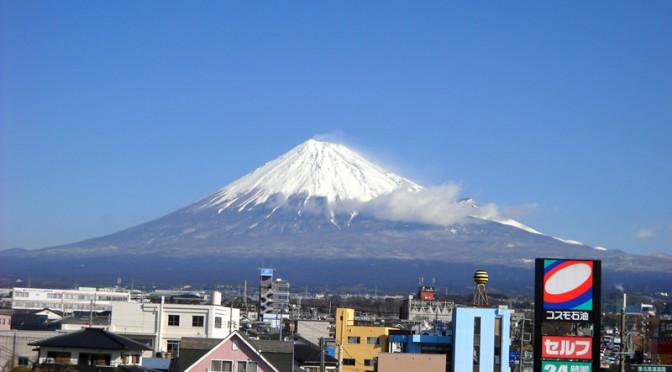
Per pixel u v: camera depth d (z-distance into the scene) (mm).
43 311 169750
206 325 114812
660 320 151500
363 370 125375
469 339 110125
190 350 77188
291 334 133750
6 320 115000
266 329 147875
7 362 92062
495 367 109875
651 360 115562
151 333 113750
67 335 81688
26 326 119312
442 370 101500
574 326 74375
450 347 112688
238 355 76625
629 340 133625
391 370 101375
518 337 135750
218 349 76625
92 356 80188
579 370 72125
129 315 114812
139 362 85125
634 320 192750
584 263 72938
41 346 80062
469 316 110500
